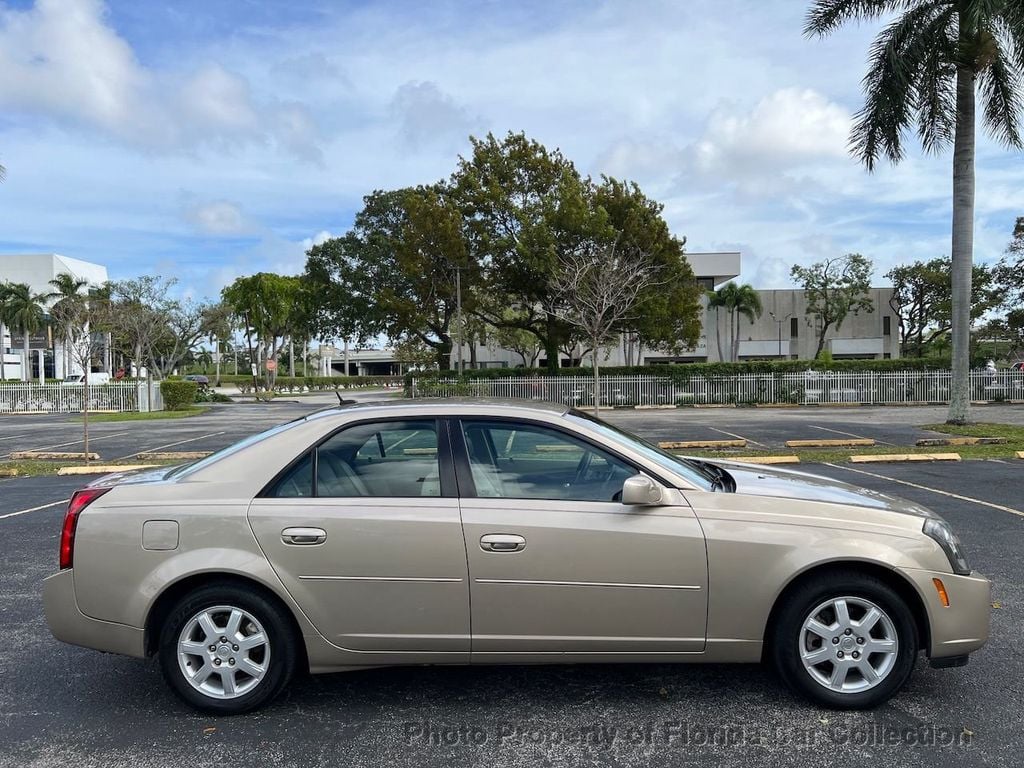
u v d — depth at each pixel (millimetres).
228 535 3773
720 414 27031
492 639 3740
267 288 53125
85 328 35844
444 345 40344
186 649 3805
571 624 3723
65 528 3943
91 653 4730
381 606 3740
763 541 3705
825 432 18531
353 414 4070
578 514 3748
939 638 3723
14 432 23016
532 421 4008
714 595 3701
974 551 6711
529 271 32812
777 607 3807
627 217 32094
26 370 65500
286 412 33406
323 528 3742
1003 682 4102
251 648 3811
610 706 3889
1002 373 31562
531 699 3986
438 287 35281
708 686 4121
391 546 3721
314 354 109688
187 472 4090
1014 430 16703
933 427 18047
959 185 17297
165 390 34844
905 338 52625
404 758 3389
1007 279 38344
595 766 3299
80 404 35469
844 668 3748
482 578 3703
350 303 42219
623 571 3695
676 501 3801
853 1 17078
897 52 16969
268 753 3443
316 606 3744
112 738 3607
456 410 4074
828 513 3836
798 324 56250
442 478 3877
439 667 4438
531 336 50844
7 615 5406
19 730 3701
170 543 3781
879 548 3709
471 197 33938
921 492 9727
